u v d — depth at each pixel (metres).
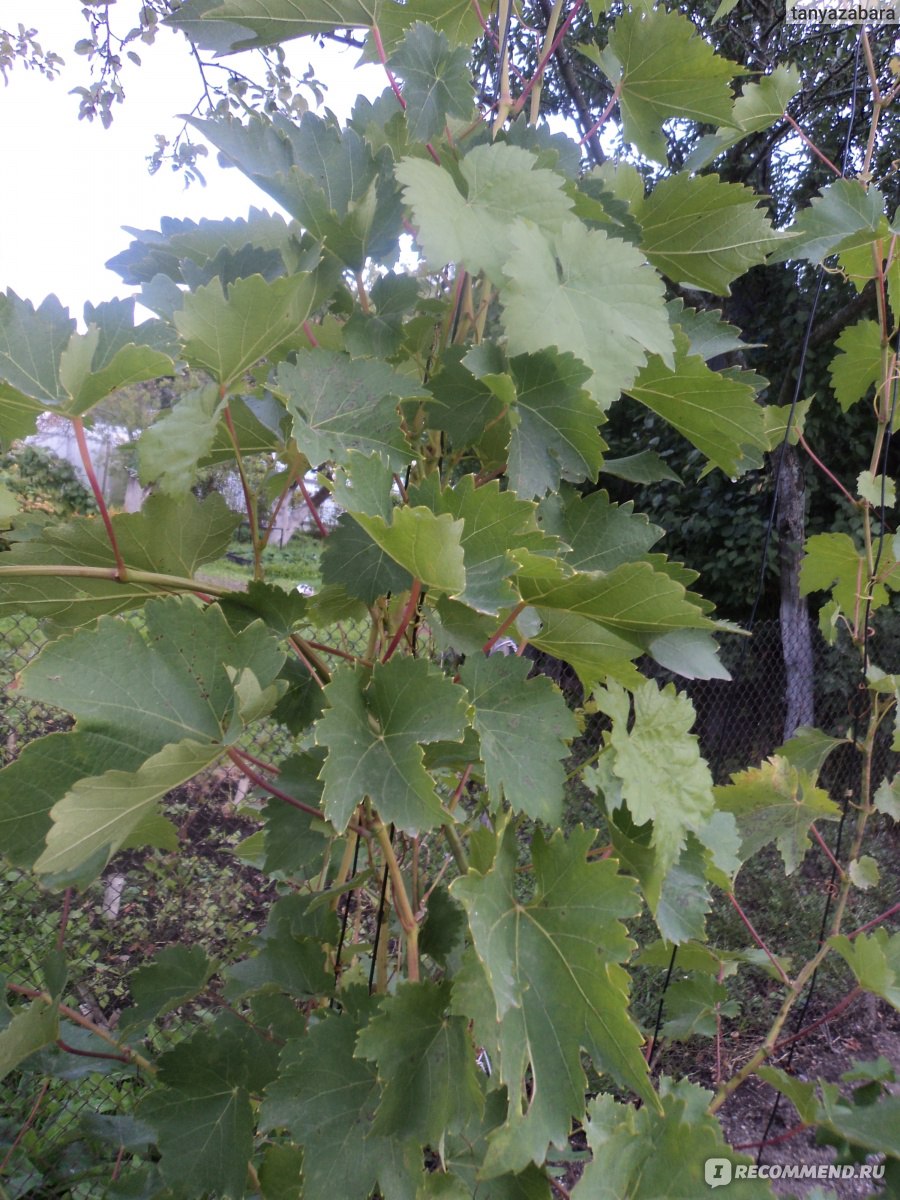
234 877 1.89
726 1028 2.10
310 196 0.61
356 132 0.68
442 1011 0.60
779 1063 1.31
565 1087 0.56
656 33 0.72
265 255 0.63
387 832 0.65
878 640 3.06
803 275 3.09
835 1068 2.03
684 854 0.72
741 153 2.71
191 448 0.56
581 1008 0.56
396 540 0.53
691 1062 1.98
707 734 3.03
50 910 1.68
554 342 0.57
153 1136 0.92
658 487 3.69
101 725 0.54
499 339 0.65
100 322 0.57
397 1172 0.60
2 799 0.53
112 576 0.60
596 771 0.62
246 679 0.54
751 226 0.72
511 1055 0.54
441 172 0.59
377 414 0.60
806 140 0.95
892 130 2.57
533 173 0.62
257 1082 0.74
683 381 0.68
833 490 3.48
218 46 0.72
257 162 0.61
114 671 0.55
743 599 3.62
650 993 1.90
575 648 0.67
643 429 3.61
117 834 0.55
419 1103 0.57
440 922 0.68
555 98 2.22
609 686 0.65
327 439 0.57
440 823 0.52
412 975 0.62
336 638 0.96
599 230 0.63
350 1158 0.60
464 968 0.55
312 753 0.65
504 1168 0.52
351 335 0.64
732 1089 0.95
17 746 1.57
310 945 0.78
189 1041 0.74
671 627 0.60
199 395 0.56
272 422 0.66
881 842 2.74
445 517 0.50
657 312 0.62
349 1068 0.63
